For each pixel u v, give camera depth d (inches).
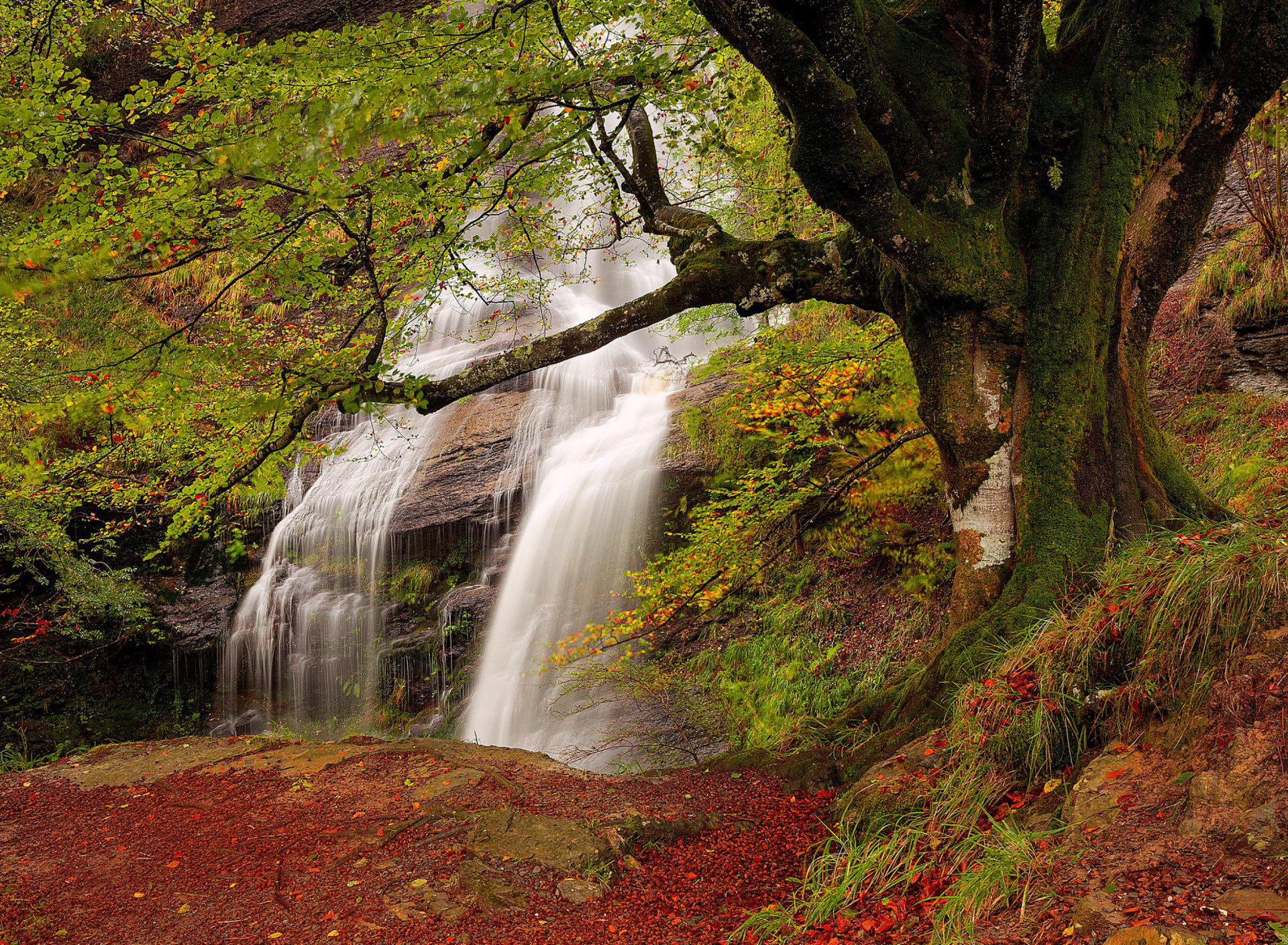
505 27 189.9
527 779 210.4
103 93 587.5
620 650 397.7
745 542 303.1
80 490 377.7
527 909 144.8
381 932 139.6
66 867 177.2
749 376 341.4
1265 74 180.9
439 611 469.1
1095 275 182.2
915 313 193.8
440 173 196.5
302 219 195.6
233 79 195.6
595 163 261.9
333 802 203.6
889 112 169.5
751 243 217.2
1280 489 229.0
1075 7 215.5
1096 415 182.7
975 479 189.9
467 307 601.3
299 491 541.6
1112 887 98.5
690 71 211.6
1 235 198.5
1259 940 82.3
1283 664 109.8
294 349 309.3
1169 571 139.7
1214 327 331.3
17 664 488.1
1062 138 184.1
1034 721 140.1
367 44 193.9
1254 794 101.0
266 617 512.4
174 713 515.5
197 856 177.8
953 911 109.1
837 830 156.8
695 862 161.3
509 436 507.2
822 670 336.2
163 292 538.0
